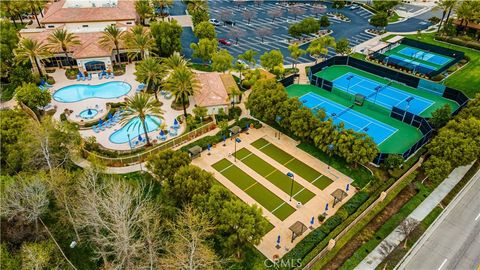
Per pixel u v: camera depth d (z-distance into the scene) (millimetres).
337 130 51312
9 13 97312
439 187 49156
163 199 41781
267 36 98750
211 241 36781
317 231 41281
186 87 59500
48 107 66375
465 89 73562
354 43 95312
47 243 37938
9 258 35531
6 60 76625
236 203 37188
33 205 37031
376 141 57844
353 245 40844
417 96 71438
